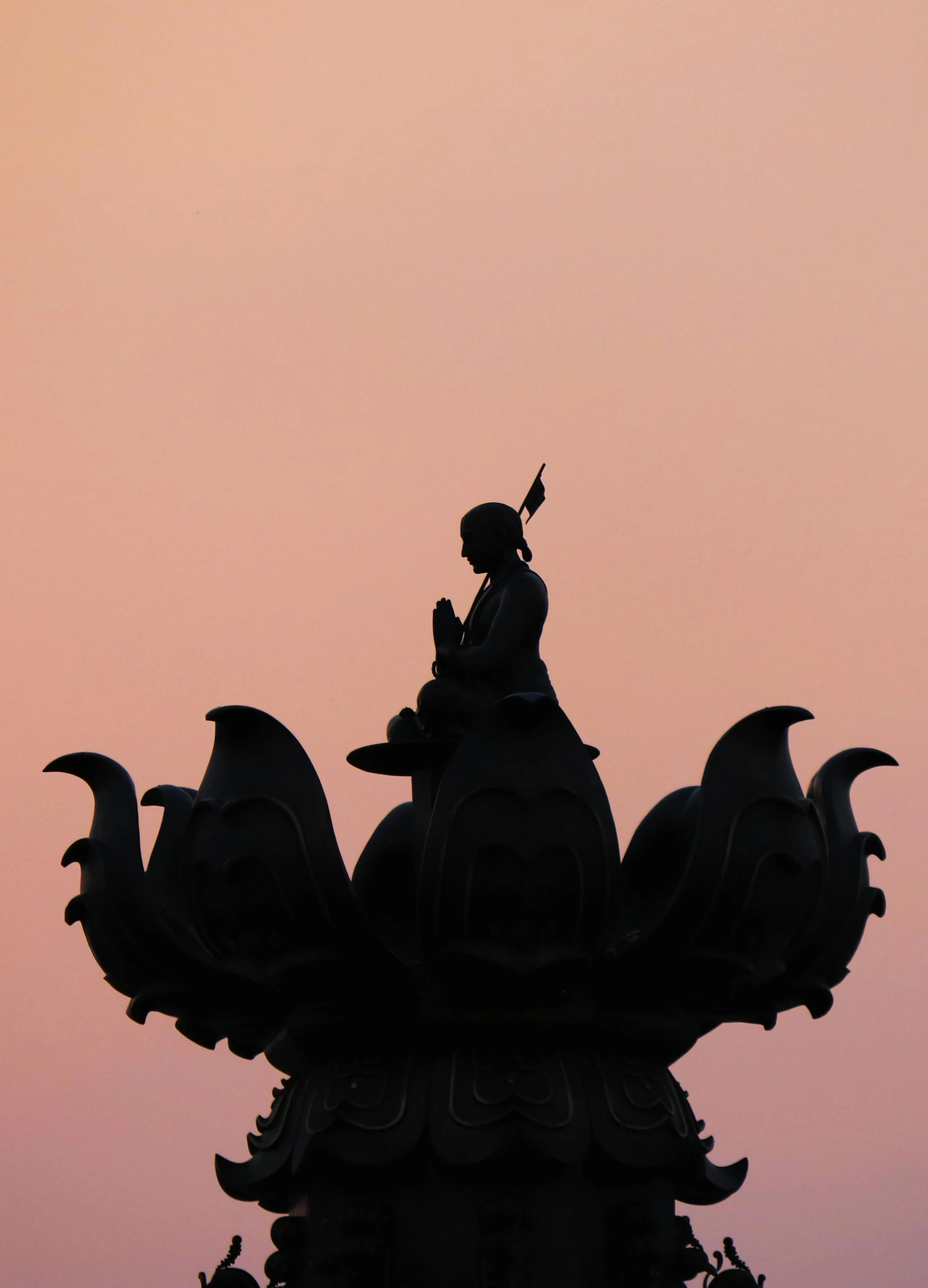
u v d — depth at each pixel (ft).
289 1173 141.08
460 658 151.23
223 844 135.13
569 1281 133.18
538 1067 137.80
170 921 147.02
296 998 140.67
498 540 158.10
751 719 139.23
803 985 147.33
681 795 153.79
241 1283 143.43
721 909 136.05
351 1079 138.92
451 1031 137.80
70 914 143.84
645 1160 136.98
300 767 135.85
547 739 133.39
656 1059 145.28
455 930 131.95
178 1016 151.74
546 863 130.93
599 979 139.03
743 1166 152.66
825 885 146.72
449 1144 133.08
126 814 144.46
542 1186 135.33
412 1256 134.21
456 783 132.26
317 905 133.69
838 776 153.69
